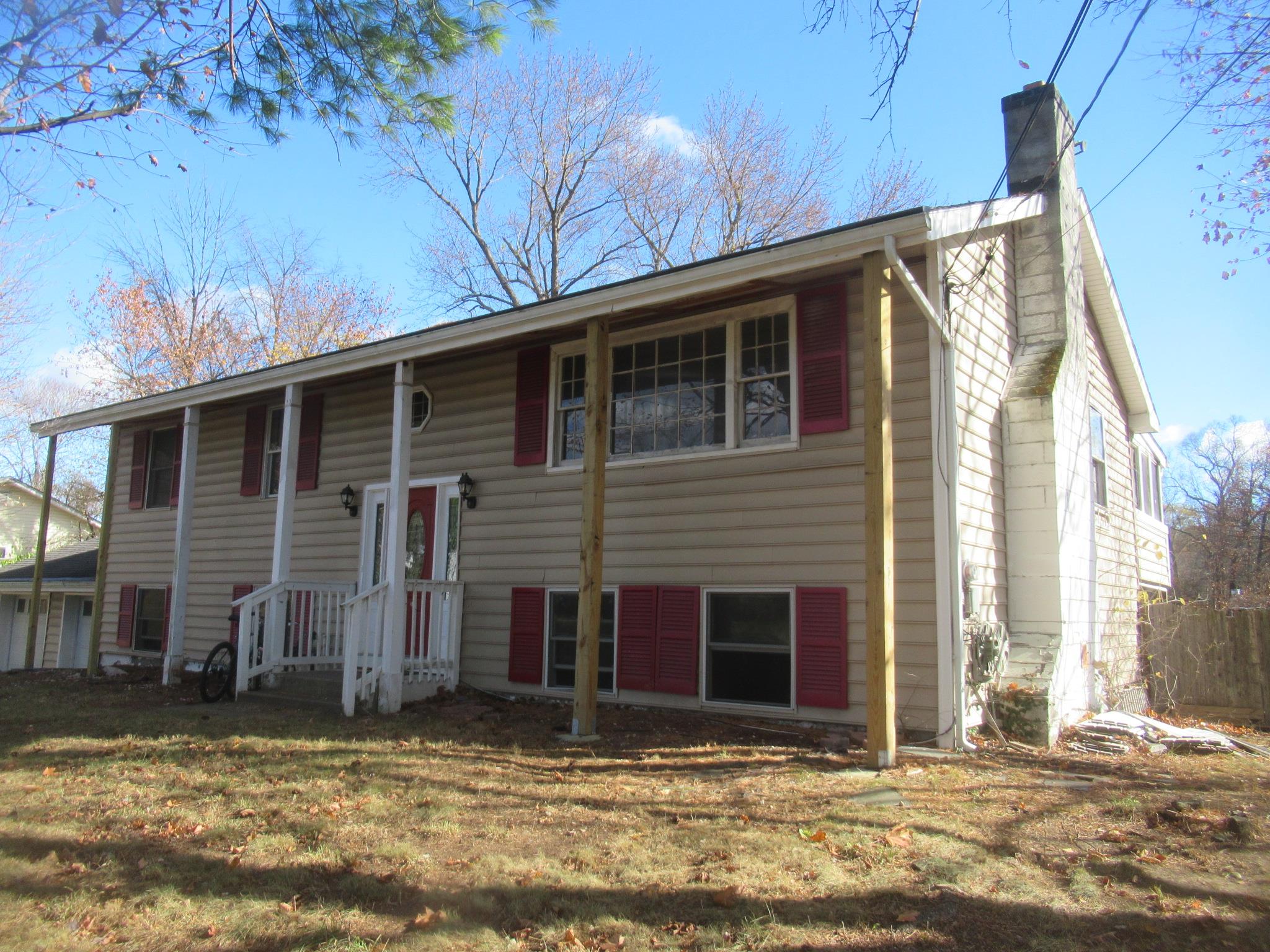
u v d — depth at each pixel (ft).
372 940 11.10
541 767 20.01
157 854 14.25
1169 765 21.44
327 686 29.58
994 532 26.76
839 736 23.57
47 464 45.83
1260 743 28.09
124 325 88.99
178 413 43.98
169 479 46.14
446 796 17.38
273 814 16.28
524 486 31.99
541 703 29.81
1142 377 41.88
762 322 27.58
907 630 23.44
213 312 92.94
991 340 28.07
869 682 19.85
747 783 18.26
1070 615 27.78
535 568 31.19
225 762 20.43
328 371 31.30
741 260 21.99
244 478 41.29
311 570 37.73
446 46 23.36
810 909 11.67
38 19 19.66
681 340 29.22
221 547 42.09
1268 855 13.80
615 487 29.60
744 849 13.92
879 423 20.16
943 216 22.09
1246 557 101.09
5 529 105.81
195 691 33.47
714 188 82.23
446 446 34.55
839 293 25.72
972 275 26.76
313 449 38.68
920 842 14.26
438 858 13.89
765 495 26.48
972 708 23.56
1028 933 10.98
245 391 34.91
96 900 12.42
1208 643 36.27
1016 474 27.89
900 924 11.23
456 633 31.71
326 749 21.70
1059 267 30.55
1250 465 110.83
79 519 112.98
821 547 25.27
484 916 11.69
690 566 27.61
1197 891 12.30
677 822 15.52
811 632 25.03
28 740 23.15
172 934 11.38
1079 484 30.83
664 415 29.22
